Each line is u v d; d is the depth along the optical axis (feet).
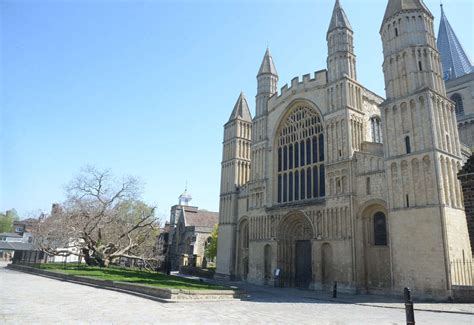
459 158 105.19
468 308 73.51
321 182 138.92
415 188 100.78
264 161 169.48
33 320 42.52
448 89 231.09
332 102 139.23
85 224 157.99
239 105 208.54
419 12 115.24
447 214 93.91
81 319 44.73
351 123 132.46
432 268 91.81
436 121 102.63
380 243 114.32
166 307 60.13
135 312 52.60
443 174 98.43
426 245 94.38
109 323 43.01
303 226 142.10
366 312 68.28
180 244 304.09
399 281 98.84
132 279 97.66
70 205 167.12
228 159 199.93
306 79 154.61
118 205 177.58
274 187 160.56
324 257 127.85
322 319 55.67
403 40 113.91
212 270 200.64
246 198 181.68
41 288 81.71
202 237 287.07
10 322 40.65
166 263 159.12
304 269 138.51
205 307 63.52
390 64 116.16
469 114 210.59
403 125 107.96
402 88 110.73
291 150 157.99
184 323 45.55
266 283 149.89
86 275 106.63
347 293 113.39
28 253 184.85
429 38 113.60
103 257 162.50
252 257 160.25
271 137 168.66
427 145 100.07
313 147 146.51
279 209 150.00
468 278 92.68
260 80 187.01
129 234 179.01
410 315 32.94
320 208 131.54
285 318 54.65
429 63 108.99
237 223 183.42
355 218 119.65
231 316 53.93
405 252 98.89
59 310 51.24
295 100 157.48
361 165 122.52
